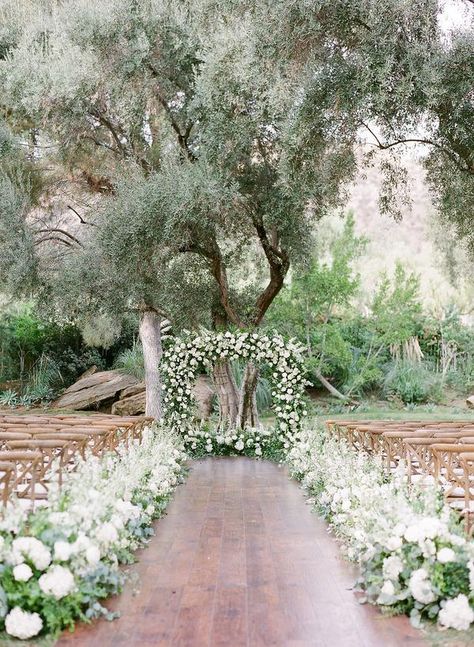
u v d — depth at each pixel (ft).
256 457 40.50
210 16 31.58
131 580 14.76
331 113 27.61
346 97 26.63
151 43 38.19
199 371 42.73
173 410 41.50
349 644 11.28
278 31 26.45
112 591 13.76
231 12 30.17
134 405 58.13
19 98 41.81
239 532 19.88
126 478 19.48
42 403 64.18
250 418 43.45
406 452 21.76
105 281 45.06
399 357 70.74
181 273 45.21
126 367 64.54
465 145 27.94
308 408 43.09
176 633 11.75
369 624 12.21
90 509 13.70
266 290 44.24
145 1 37.22
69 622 11.96
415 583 12.28
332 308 66.54
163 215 37.70
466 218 35.42
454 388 70.74
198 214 37.29
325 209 39.19
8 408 63.16
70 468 22.06
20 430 24.04
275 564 16.26
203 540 18.84
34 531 12.70
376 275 82.99
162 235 38.34
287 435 39.47
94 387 61.93
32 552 11.96
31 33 42.19
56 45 39.11
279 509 23.62
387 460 22.81
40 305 48.26
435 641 11.37
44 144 46.93
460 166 30.17
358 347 70.49
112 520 14.69
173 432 38.45
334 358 66.44
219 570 15.75
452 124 27.32
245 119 33.35
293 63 27.27
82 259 45.96
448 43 26.27
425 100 26.04
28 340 69.31
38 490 19.95
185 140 42.45
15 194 45.42
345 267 63.57
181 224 38.04
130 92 39.70
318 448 30.45
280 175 31.78
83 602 12.49
